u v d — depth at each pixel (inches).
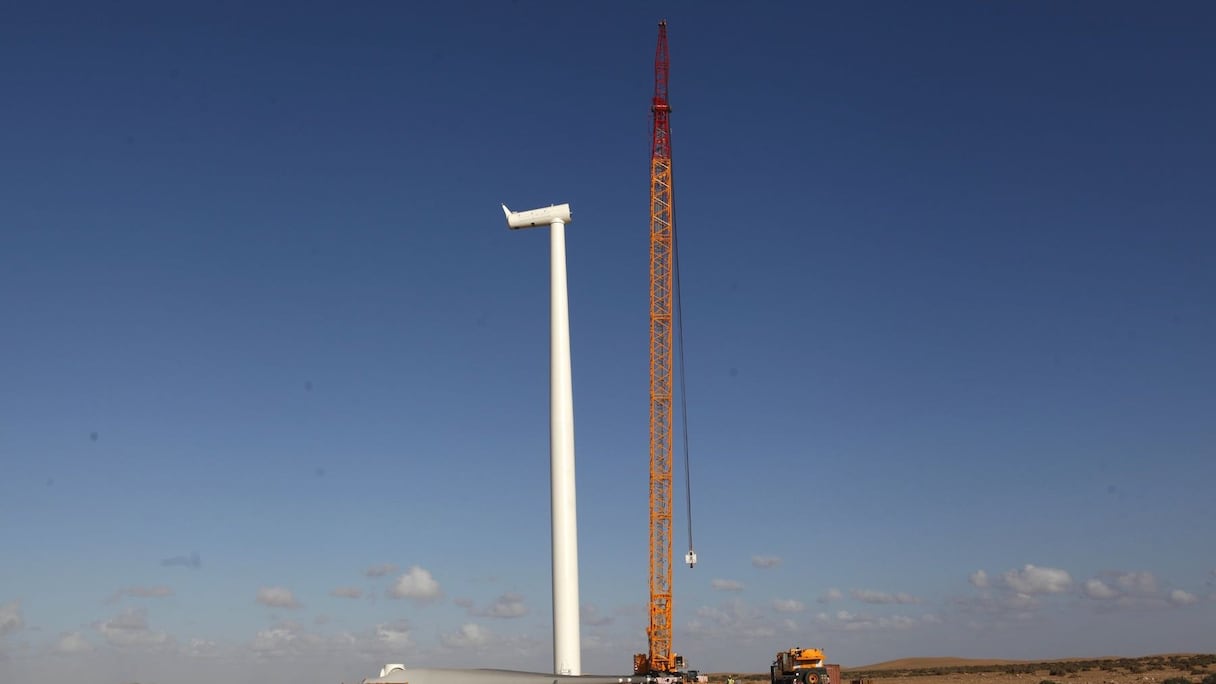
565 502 3969.0
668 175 5073.8
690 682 3929.6
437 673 3287.4
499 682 3289.9
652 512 4899.1
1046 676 6151.6
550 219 4212.6
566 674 3833.7
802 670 3585.1
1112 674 5708.7
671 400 4950.8
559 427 4030.5
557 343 4106.8
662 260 5029.5
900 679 6914.4
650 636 4820.4
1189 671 5516.7
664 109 5088.6
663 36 5108.3
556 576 3919.8
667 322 5002.5
